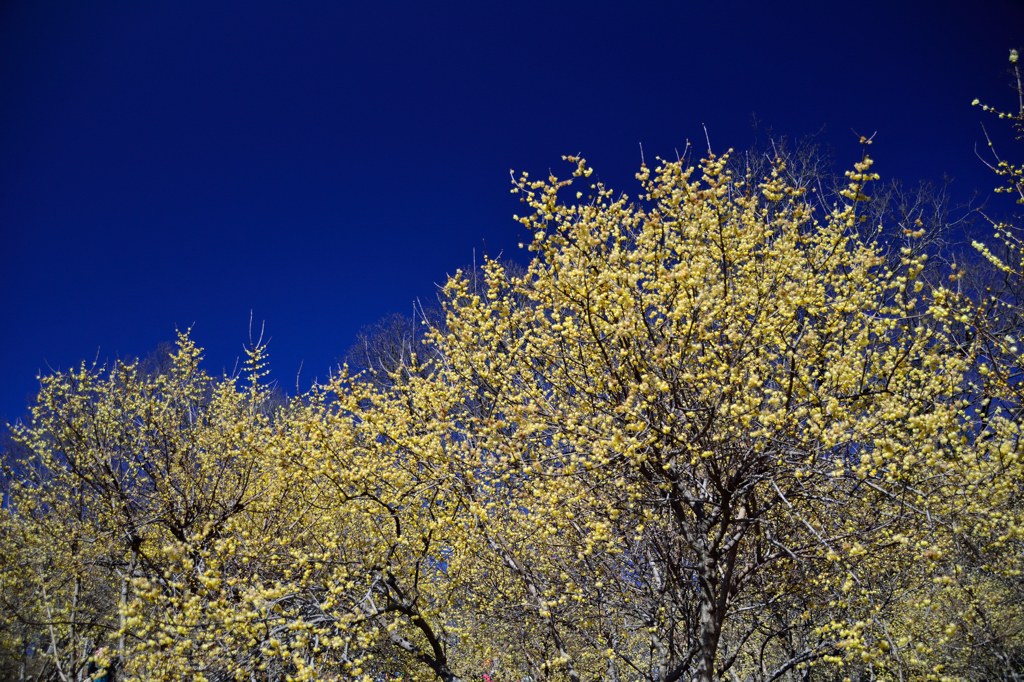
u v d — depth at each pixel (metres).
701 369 6.00
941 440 5.21
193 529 9.44
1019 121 5.76
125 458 10.34
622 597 7.66
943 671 9.55
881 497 6.13
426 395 6.99
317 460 6.86
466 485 6.45
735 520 5.94
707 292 5.80
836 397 5.50
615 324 5.65
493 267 6.50
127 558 10.43
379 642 9.31
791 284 5.53
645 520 6.27
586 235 5.39
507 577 8.74
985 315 6.03
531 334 6.52
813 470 5.30
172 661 5.66
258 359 9.45
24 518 10.65
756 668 10.59
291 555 7.37
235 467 10.17
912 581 7.63
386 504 7.02
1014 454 5.39
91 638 9.93
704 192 5.43
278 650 5.95
